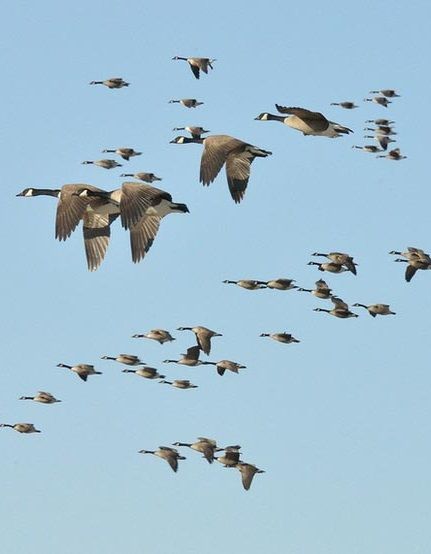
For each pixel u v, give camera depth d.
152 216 62.44
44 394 71.50
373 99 77.50
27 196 71.19
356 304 70.50
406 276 70.25
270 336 70.50
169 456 70.31
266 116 67.06
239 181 63.06
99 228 65.06
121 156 73.56
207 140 63.09
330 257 71.44
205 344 71.44
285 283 70.75
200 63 72.62
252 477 70.00
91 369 72.06
